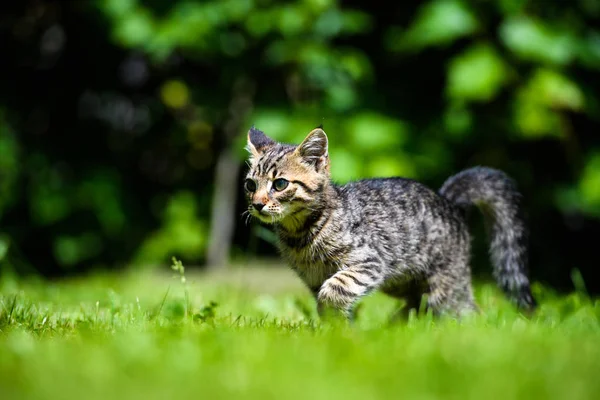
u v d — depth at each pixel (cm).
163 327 541
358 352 429
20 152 1288
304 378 379
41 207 1277
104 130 1414
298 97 1309
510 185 802
